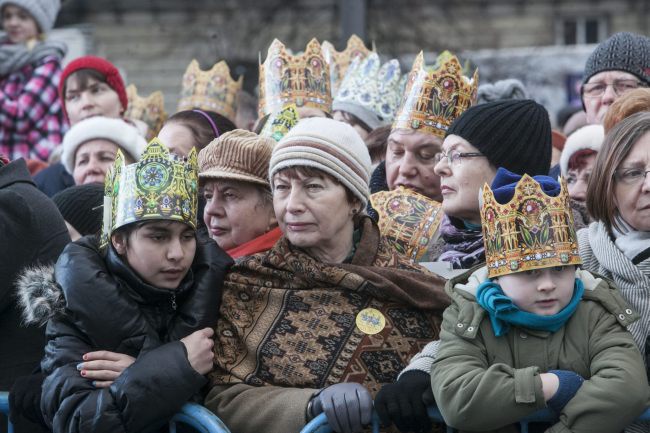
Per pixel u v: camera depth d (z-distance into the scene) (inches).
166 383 203.9
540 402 191.2
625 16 1134.4
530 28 1104.8
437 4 961.5
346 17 476.1
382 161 297.4
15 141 411.5
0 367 240.2
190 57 1061.1
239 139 241.1
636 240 214.7
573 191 301.1
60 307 214.8
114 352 211.8
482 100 387.2
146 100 392.5
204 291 220.2
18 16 422.9
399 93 329.7
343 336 217.3
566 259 196.4
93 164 321.1
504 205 198.5
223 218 240.8
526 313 197.9
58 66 421.4
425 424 200.5
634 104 249.4
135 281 214.7
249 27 940.6
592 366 196.7
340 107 325.7
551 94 738.2
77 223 267.7
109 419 200.8
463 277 211.8
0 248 240.1
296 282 221.6
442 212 255.9
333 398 202.2
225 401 215.0
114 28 1051.9
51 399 207.8
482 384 192.5
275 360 216.7
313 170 218.2
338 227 221.5
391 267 225.5
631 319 200.1
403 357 217.2
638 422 202.5
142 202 212.5
